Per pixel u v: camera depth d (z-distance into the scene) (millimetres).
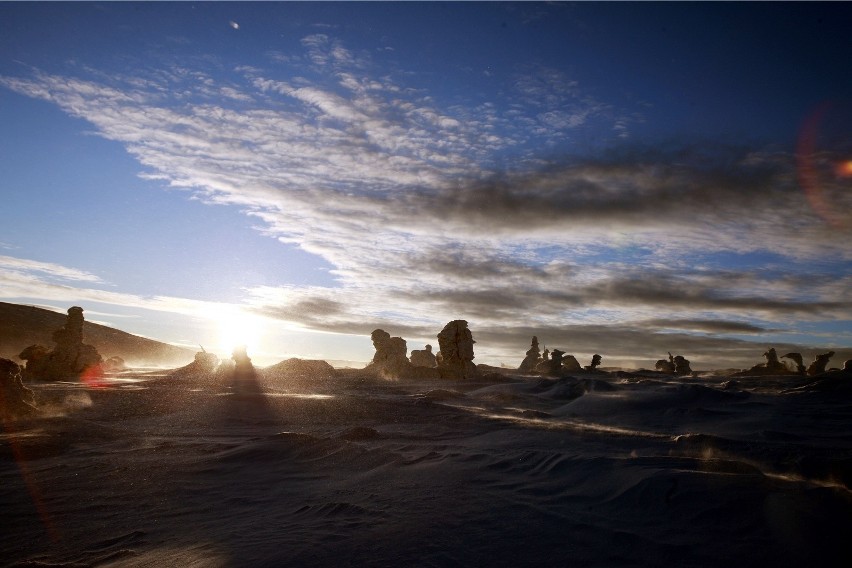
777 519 5051
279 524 5660
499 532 5168
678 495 5766
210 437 11883
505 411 17578
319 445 9656
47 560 4910
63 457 9516
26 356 34812
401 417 15383
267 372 34750
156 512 6309
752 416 16000
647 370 51188
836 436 12359
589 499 6172
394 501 6352
